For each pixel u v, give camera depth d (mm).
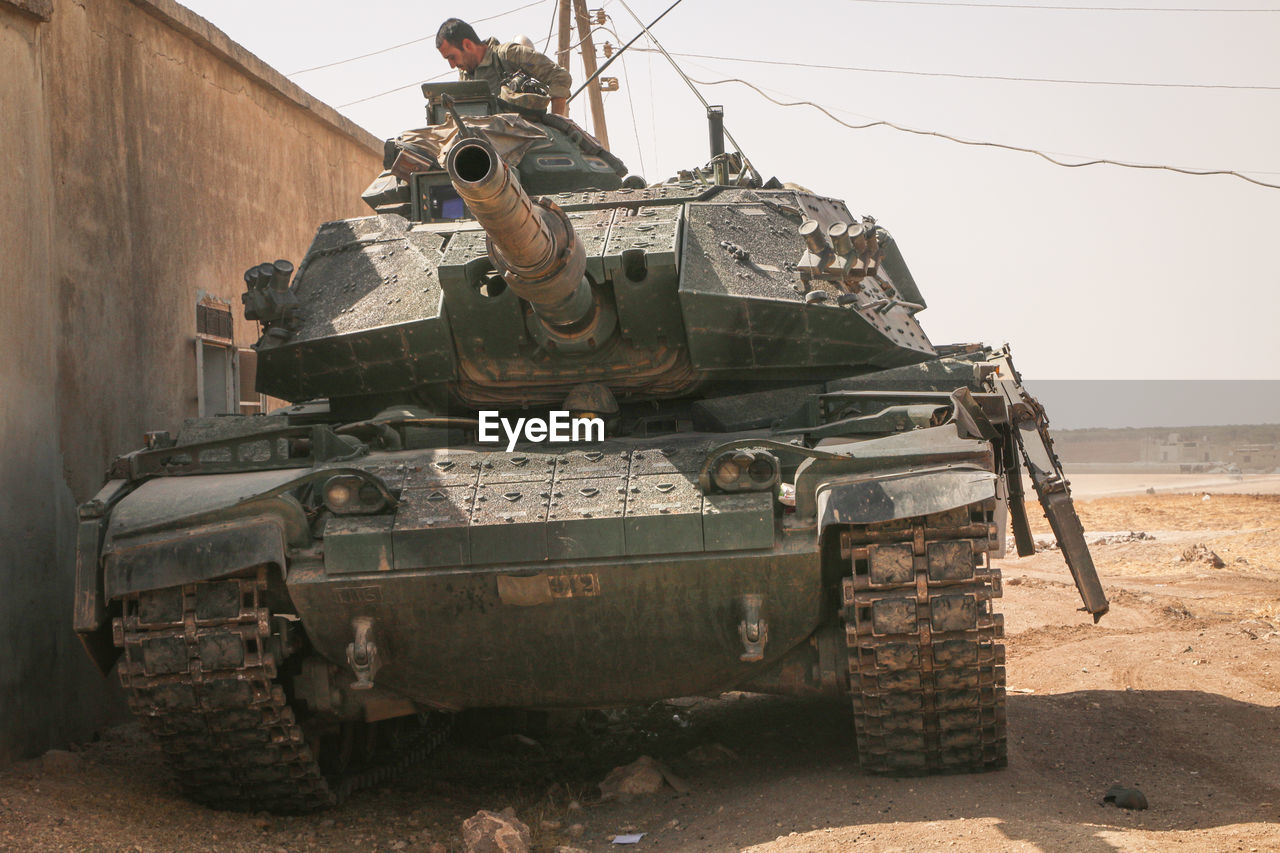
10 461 8617
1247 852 5637
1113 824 6281
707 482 6844
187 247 12719
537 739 9992
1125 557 21875
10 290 8742
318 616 7023
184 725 7152
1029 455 9141
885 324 9156
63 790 7570
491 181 6172
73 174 10375
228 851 6770
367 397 9297
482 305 8414
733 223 9297
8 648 8461
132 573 6840
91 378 10422
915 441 6965
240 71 14266
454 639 7195
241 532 6828
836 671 7355
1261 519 28328
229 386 13648
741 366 8617
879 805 6664
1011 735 8602
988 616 6695
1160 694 10133
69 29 10500
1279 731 8703
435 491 7145
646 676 7527
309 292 9625
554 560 6781
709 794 7594
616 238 8516
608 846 6684
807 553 6695
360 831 7387
